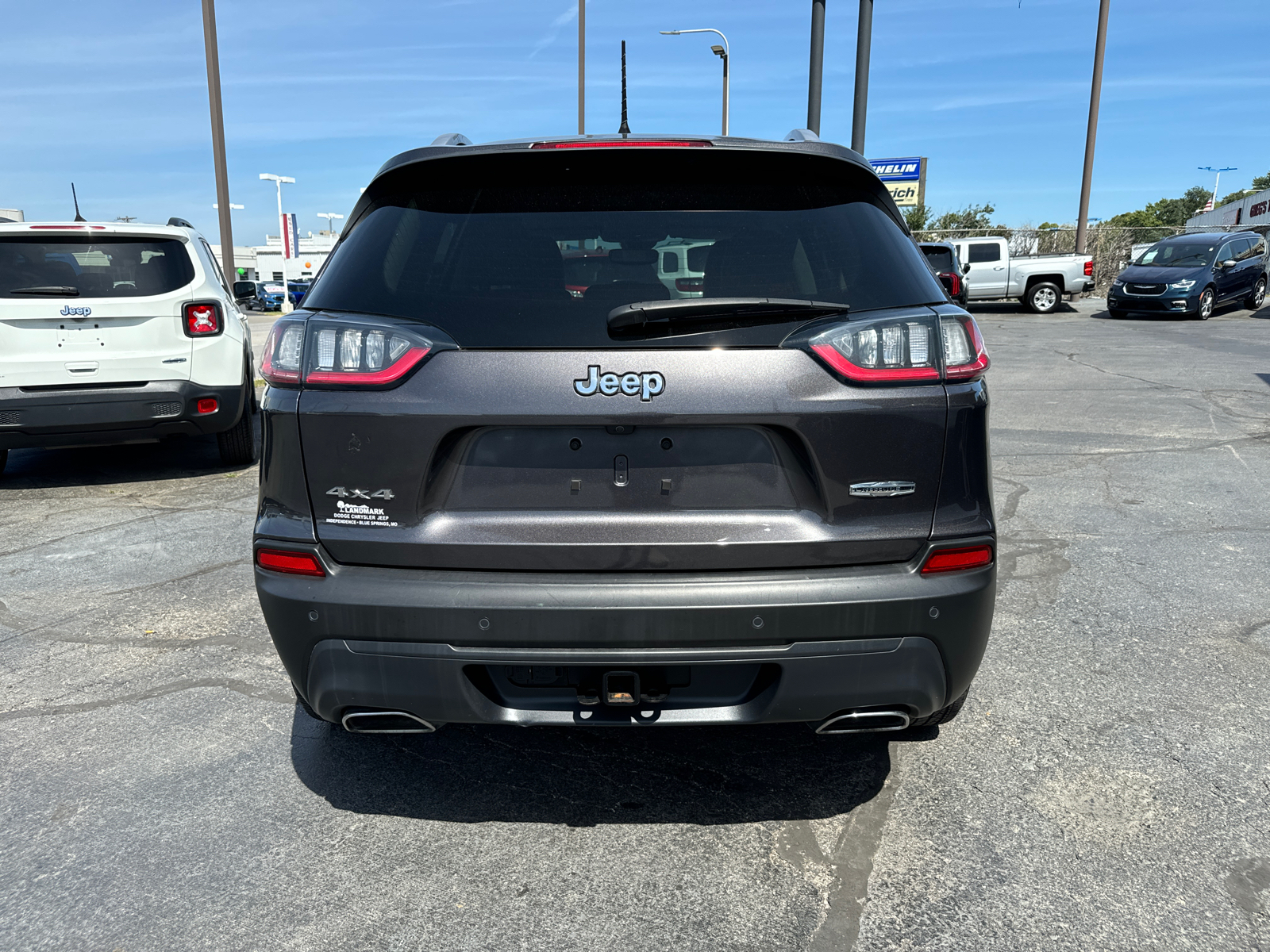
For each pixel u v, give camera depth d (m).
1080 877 2.35
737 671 2.27
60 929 2.19
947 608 2.21
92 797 2.76
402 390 2.17
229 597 4.44
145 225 6.52
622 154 2.34
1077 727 3.12
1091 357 13.84
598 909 2.25
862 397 2.17
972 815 2.62
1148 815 2.61
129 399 6.41
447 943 2.13
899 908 2.24
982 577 2.26
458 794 2.76
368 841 2.53
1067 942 2.12
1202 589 4.38
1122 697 3.32
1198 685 3.42
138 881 2.37
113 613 4.23
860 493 2.19
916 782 2.80
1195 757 2.92
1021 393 10.54
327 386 2.20
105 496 6.49
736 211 2.34
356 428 2.19
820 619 2.15
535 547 2.18
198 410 6.64
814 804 2.69
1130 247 31.17
